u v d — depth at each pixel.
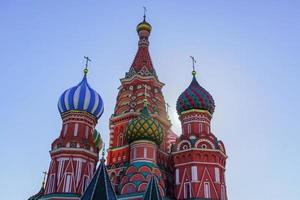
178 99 60.12
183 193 51.53
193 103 57.88
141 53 70.88
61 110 55.81
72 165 50.44
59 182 49.16
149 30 74.75
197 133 55.94
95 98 56.44
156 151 53.50
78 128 53.88
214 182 51.62
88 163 51.91
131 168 49.47
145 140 52.16
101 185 40.03
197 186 50.97
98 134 59.56
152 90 66.00
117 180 54.88
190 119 57.44
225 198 52.09
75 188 48.91
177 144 55.72
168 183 55.44
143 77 66.06
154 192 42.41
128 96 64.81
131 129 53.16
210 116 58.81
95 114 56.25
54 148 52.22
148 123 52.81
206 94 59.16
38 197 55.84
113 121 63.25
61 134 54.12
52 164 51.41
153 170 49.44
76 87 56.50
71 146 51.66
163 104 66.88
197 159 53.16
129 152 55.44
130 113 61.34
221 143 56.19
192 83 61.25
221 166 54.00
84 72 58.66
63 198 47.59
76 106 54.78
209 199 50.00
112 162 58.72
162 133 54.50
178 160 54.38
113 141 61.41
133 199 45.44
